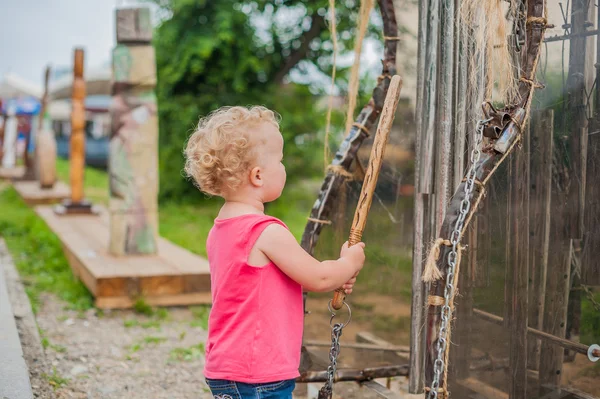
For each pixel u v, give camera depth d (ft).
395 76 6.66
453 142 7.29
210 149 6.06
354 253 6.43
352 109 9.11
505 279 7.27
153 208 18.31
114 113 17.81
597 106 7.14
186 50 33.99
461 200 5.96
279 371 5.86
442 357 5.70
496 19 6.64
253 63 34.37
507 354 7.30
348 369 9.03
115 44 17.61
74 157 28.27
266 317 5.90
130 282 15.99
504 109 6.17
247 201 6.23
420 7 7.66
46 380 10.69
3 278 15.72
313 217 8.34
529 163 7.16
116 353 12.75
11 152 61.00
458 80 7.25
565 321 7.25
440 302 5.90
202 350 13.24
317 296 10.59
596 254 7.07
